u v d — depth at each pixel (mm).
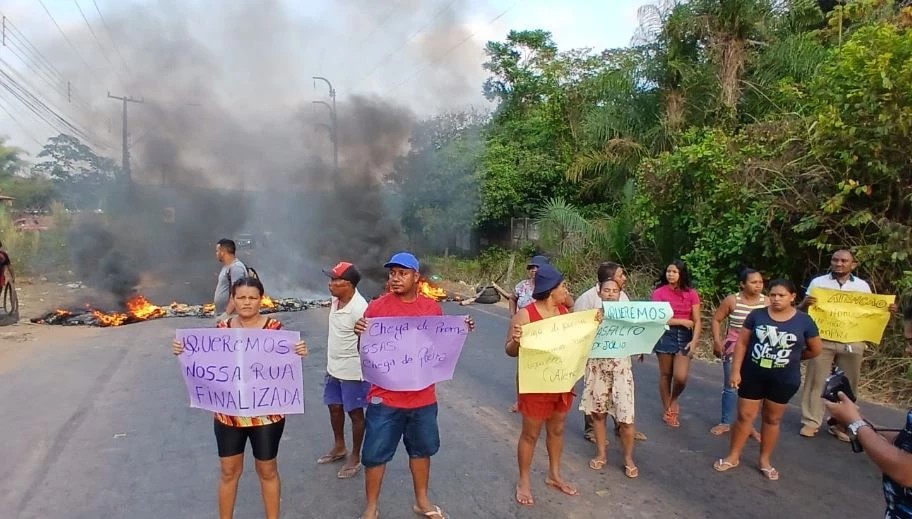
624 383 5039
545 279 4473
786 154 9477
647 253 13703
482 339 10922
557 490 4758
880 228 7848
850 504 4504
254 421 3762
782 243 9430
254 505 4500
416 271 4191
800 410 6809
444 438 5938
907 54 7727
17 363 9062
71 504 4516
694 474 5055
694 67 14367
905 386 7145
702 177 10992
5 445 5703
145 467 5195
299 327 12086
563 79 22594
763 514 4359
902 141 7770
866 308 5715
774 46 13422
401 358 4051
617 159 15859
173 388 7664
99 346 10336
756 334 4848
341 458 5387
